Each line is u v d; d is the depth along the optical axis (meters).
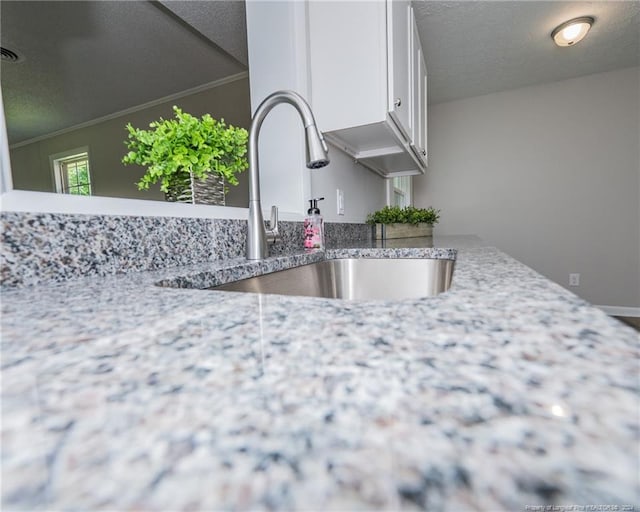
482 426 0.13
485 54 2.67
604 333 0.23
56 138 3.56
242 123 2.61
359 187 2.05
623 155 3.08
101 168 3.33
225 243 0.88
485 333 0.24
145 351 0.23
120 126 3.20
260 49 1.36
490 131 3.51
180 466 0.12
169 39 2.12
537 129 3.34
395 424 0.14
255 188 0.87
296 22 1.31
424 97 2.16
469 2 2.05
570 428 0.13
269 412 0.15
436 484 0.11
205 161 0.91
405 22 1.50
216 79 2.66
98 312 0.35
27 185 3.73
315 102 1.37
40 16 1.88
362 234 2.01
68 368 0.21
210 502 0.10
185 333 0.27
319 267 1.10
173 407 0.16
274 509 0.10
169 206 0.77
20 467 0.12
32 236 0.51
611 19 2.25
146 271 0.67
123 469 0.12
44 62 2.33
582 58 2.80
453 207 3.69
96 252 0.59
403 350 0.21
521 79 3.16
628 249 3.12
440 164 3.72
